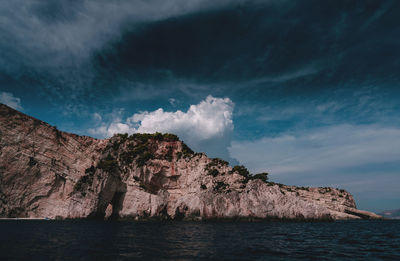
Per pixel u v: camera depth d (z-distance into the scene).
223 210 77.62
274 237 33.41
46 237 29.98
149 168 90.44
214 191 82.25
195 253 20.16
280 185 138.38
